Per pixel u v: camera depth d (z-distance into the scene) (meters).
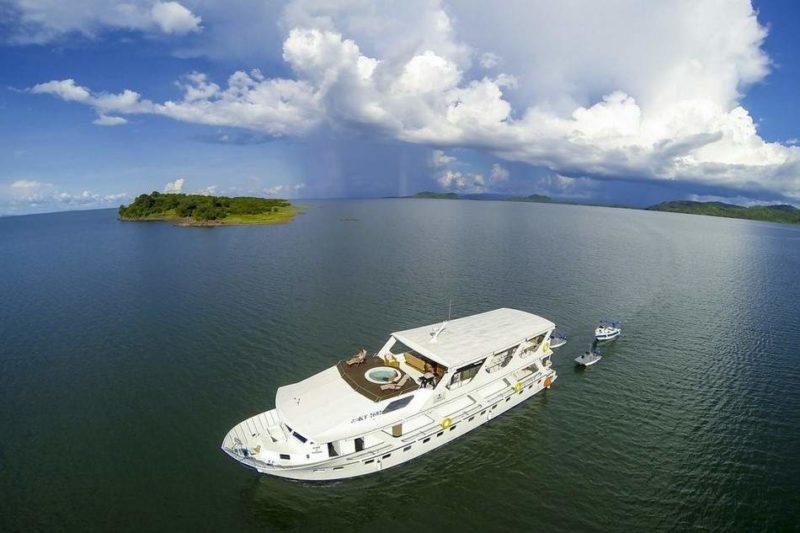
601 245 145.38
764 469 33.31
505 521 27.88
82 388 41.94
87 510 27.25
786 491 31.05
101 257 109.69
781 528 27.86
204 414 37.78
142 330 56.69
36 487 29.06
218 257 107.56
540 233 177.88
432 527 27.31
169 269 93.31
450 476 31.94
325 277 85.75
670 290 84.19
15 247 133.12
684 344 57.03
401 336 39.50
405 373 36.03
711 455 34.84
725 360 52.25
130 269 93.81
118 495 28.58
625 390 44.94
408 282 82.56
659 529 27.53
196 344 52.19
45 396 40.44
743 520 28.42
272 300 69.69
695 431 38.00
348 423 30.27
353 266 96.69
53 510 27.17
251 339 53.81
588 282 87.38
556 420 39.41
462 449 35.06
